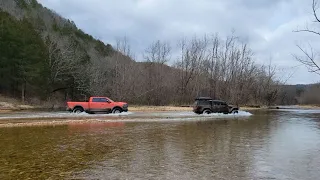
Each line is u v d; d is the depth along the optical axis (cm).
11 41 4694
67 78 5744
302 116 3297
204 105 3209
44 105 4906
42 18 9956
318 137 1445
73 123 2092
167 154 1001
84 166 830
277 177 724
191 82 5731
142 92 5244
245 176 730
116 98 5091
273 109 5550
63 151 1051
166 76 5616
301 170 792
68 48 6291
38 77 5019
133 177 718
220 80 5878
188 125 2030
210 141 1292
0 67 4725
